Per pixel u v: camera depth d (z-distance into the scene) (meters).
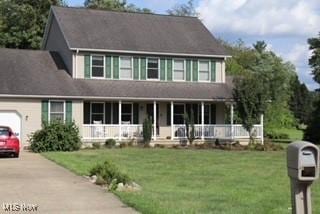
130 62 39.78
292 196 7.45
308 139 45.97
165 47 40.81
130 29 41.69
